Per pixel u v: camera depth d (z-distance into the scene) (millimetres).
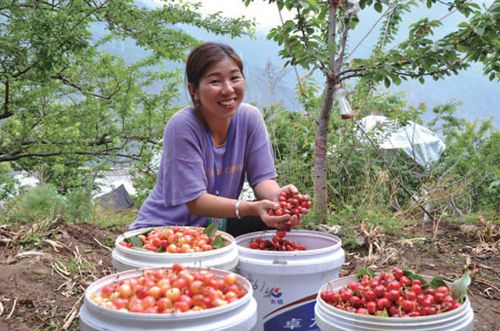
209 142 3111
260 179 3316
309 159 6879
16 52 6930
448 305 2143
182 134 3012
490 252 4289
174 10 9406
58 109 9477
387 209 5520
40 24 7070
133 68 9516
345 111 4754
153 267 2314
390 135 6719
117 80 9359
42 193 5621
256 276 2613
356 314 2025
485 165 7637
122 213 8047
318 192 4926
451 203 6484
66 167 11531
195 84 2967
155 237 2721
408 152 8047
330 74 4578
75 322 2912
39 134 9305
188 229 2893
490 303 3277
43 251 4055
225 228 3266
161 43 9109
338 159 6410
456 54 4285
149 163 9516
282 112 7395
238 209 2879
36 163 11734
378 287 2242
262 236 3055
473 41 4188
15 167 13117
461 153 8789
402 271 2486
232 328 1867
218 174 3199
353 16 4656
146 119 9711
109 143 9672
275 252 2580
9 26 7562
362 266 3980
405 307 2133
